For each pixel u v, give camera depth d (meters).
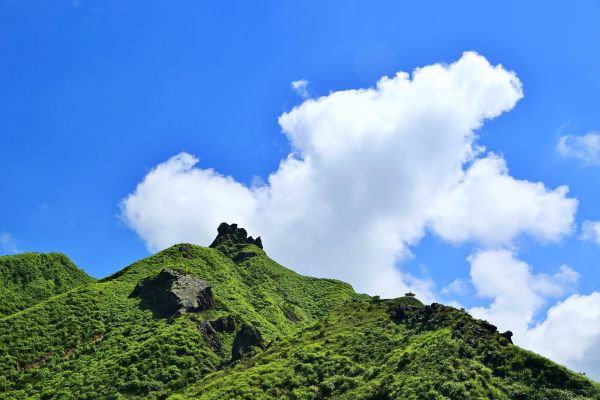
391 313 68.19
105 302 98.00
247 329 81.62
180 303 94.25
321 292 154.88
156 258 129.38
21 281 130.50
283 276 157.25
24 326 86.25
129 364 74.62
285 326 114.19
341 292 156.00
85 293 99.88
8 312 114.12
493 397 41.22
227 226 179.88
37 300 125.00
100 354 79.62
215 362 77.62
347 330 65.75
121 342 83.00
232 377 58.81
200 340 83.00
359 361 55.25
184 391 63.66
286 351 64.19
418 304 72.19
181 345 79.56
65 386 70.12
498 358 46.81
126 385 68.69
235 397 51.75
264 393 51.78
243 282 137.62
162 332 83.75
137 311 94.94
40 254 146.50
